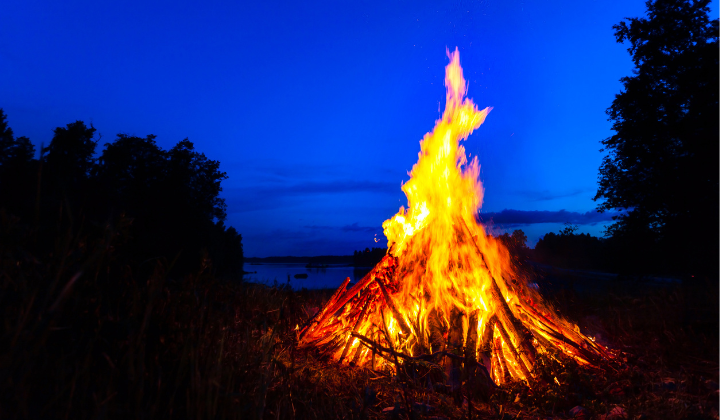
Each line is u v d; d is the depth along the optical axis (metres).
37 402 1.70
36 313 1.69
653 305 6.11
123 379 1.87
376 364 4.02
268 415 2.36
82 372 1.71
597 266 28.58
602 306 6.98
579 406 3.14
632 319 5.72
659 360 4.21
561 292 7.36
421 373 3.65
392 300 4.41
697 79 17.11
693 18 17.70
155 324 2.10
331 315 4.84
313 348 4.22
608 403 3.22
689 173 16.88
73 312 1.88
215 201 29.25
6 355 1.48
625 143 18.92
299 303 5.37
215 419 1.98
